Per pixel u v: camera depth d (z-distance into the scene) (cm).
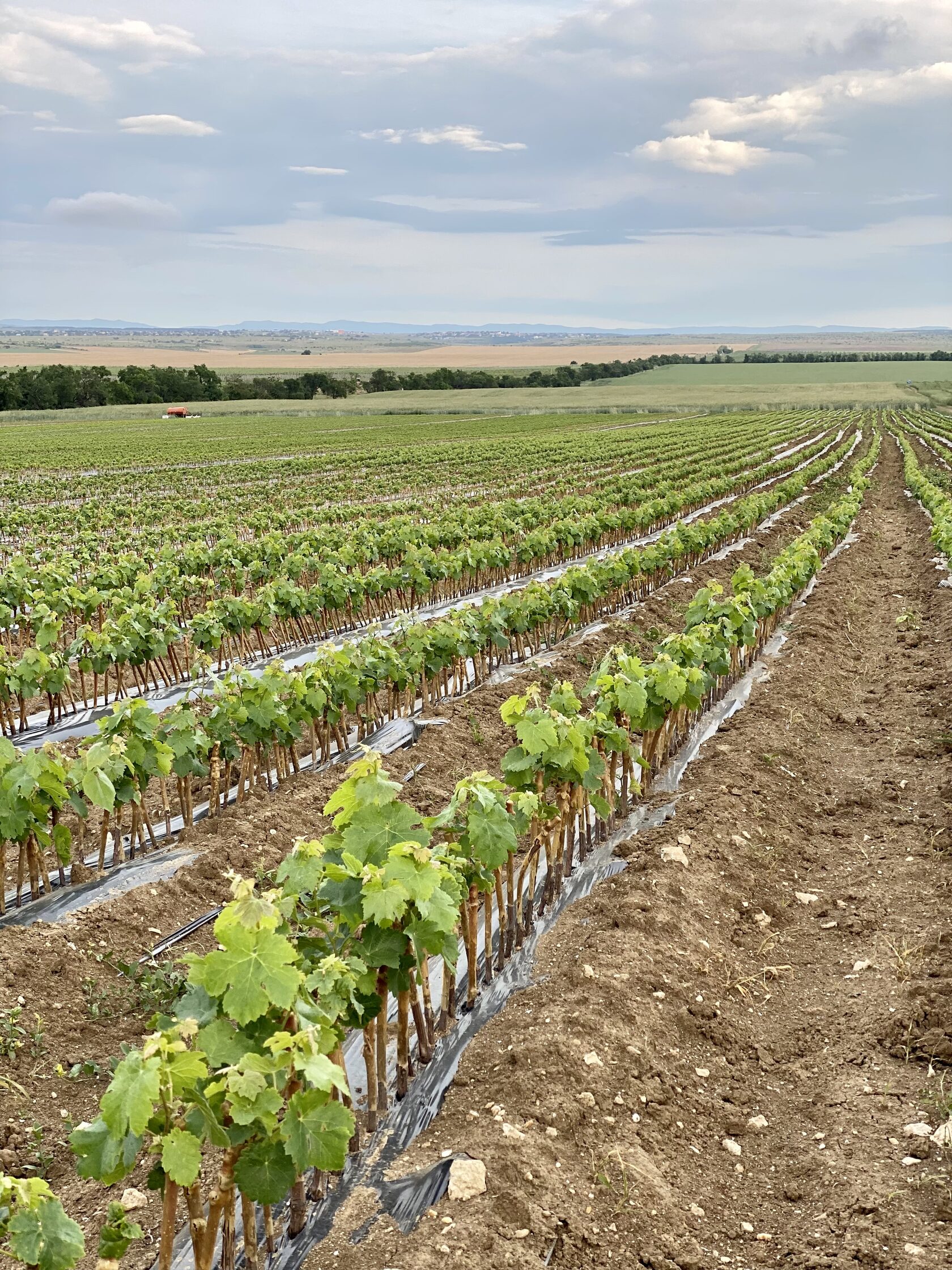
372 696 1358
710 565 2669
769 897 916
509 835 697
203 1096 431
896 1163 569
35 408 12750
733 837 984
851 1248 513
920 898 886
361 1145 600
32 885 909
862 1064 672
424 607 2280
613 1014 696
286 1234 539
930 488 3638
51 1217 398
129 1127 402
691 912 854
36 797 865
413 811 629
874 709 1473
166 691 1667
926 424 9356
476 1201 527
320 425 9956
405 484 4731
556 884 903
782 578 1759
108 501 4316
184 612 2183
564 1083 619
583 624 1984
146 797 1186
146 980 777
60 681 1324
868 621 2097
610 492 3900
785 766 1191
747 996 771
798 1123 631
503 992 769
